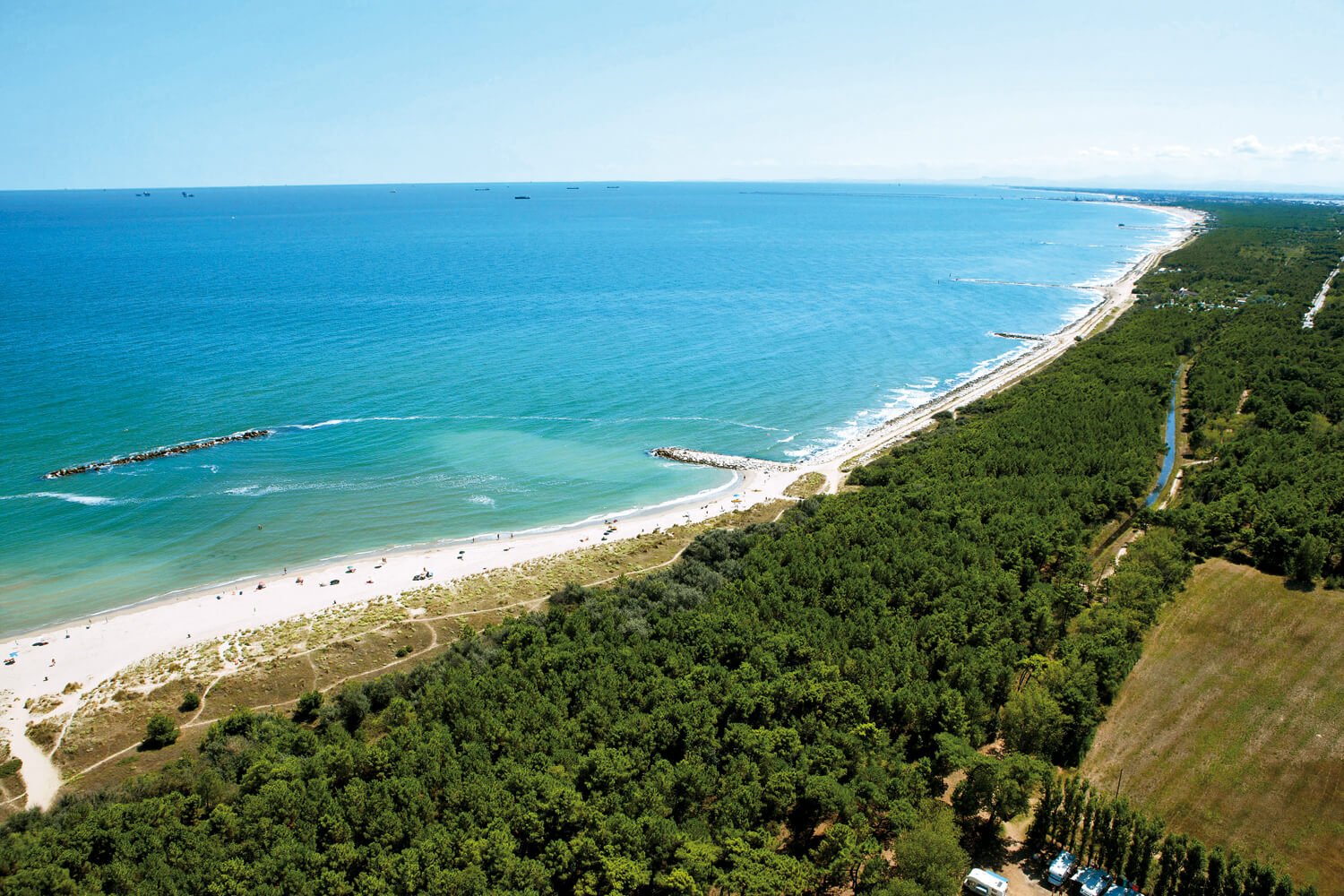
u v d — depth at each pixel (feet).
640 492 525.75
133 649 349.41
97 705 309.22
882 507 419.13
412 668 330.75
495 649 318.04
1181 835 209.97
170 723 289.33
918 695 256.32
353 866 209.97
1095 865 215.51
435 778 234.17
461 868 203.72
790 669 287.89
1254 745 257.75
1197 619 328.90
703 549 409.49
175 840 216.74
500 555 439.22
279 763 247.50
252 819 219.41
